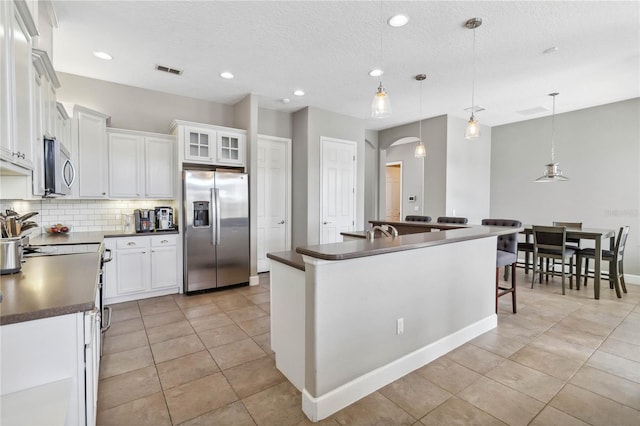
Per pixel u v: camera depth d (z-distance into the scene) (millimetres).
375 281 2049
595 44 2998
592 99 4703
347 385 1912
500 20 2594
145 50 3154
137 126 4195
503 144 6234
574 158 5305
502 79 3883
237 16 2555
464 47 3059
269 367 2326
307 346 1830
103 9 2453
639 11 2461
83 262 1997
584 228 4730
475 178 6078
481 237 2664
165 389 2057
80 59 3363
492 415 1804
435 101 4758
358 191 5719
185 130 4086
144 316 3312
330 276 1822
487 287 2982
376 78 3865
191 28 2742
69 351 1183
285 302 2143
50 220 3701
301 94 4441
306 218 5078
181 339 2779
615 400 1929
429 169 5828
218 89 4266
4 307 1140
